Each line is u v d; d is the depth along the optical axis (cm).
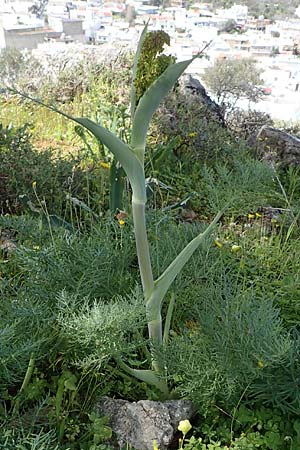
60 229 225
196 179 341
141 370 171
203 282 212
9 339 155
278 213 301
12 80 508
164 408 162
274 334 157
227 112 429
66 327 160
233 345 158
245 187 195
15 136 326
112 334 152
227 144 374
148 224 236
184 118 383
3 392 162
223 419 168
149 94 136
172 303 178
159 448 155
